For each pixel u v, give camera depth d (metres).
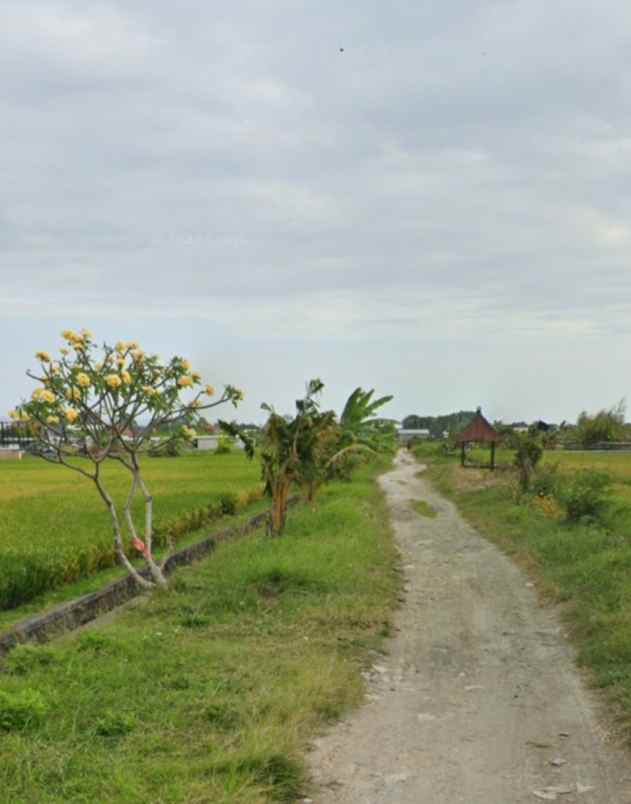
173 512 18.80
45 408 10.38
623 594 10.48
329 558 13.48
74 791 4.93
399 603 11.88
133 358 10.81
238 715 6.24
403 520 22.89
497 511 22.75
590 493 17.58
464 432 37.16
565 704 7.41
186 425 11.57
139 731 5.95
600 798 5.40
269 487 16.83
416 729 6.70
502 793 5.46
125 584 12.16
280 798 5.20
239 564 12.52
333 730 6.58
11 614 10.98
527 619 10.88
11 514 18.36
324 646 8.93
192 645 8.39
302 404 16.70
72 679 6.91
